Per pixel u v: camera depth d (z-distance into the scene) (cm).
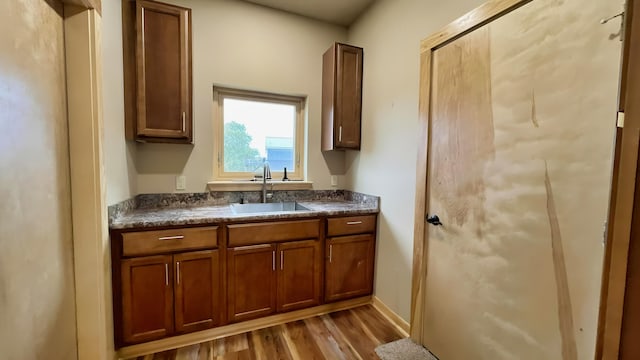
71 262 133
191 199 227
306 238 209
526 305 117
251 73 240
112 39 159
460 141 149
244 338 187
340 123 245
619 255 62
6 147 90
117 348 162
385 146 220
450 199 156
